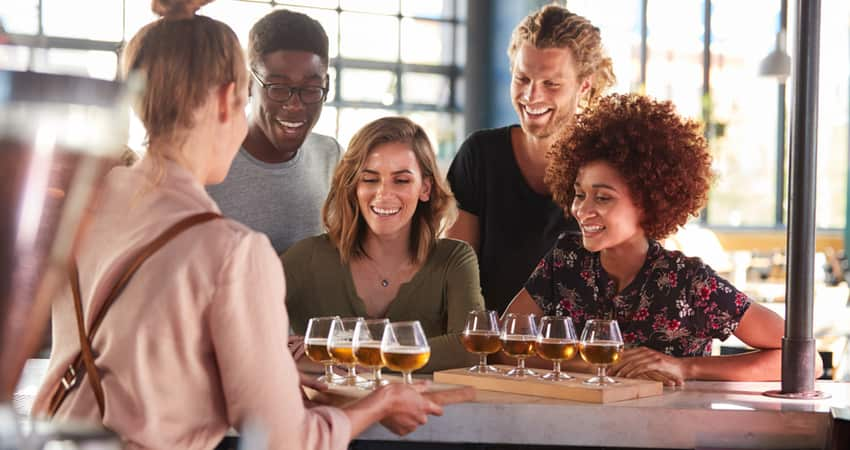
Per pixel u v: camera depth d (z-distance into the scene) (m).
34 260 0.61
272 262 1.50
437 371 2.49
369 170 2.65
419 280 2.73
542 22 3.07
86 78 0.62
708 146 2.41
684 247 7.79
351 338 2.12
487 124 10.38
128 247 1.47
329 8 9.72
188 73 1.50
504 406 1.97
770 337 2.38
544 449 2.05
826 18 10.04
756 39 10.56
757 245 10.18
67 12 7.63
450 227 3.17
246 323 1.46
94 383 1.46
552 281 2.55
